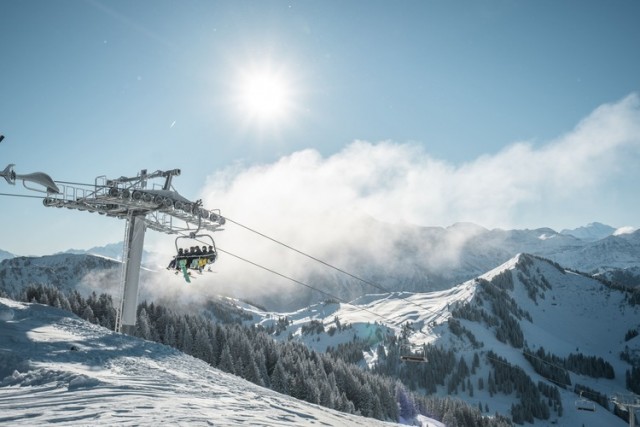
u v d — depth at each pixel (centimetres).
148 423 1213
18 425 1138
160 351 3197
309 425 1691
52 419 1211
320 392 9906
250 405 1877
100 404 1429
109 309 11550
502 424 16162
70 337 2839
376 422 3238
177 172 3881
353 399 11938
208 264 3253
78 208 3678
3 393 1586
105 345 2847
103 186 3594
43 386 1716
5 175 1584
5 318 3142
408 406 14700
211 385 2317
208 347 9988
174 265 3316
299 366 11362
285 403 2306
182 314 12206
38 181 1634
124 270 3838
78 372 1961
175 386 2006
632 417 5512
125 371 2236
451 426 14350
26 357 2112
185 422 1277
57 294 11381
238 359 9969
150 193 3716
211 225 4034
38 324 3103
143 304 12244
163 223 3947
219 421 1370
